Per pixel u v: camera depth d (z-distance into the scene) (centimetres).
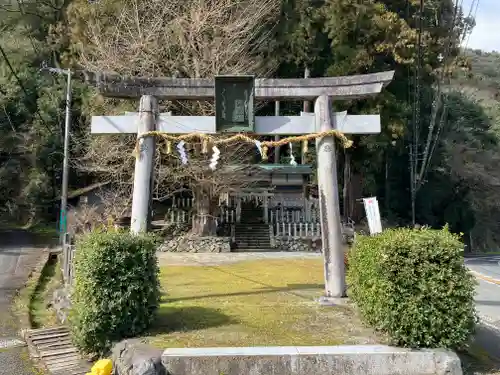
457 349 637
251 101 913
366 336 650
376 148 2297
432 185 3206
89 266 680
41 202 2792
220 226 2341
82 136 2564
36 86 2816
